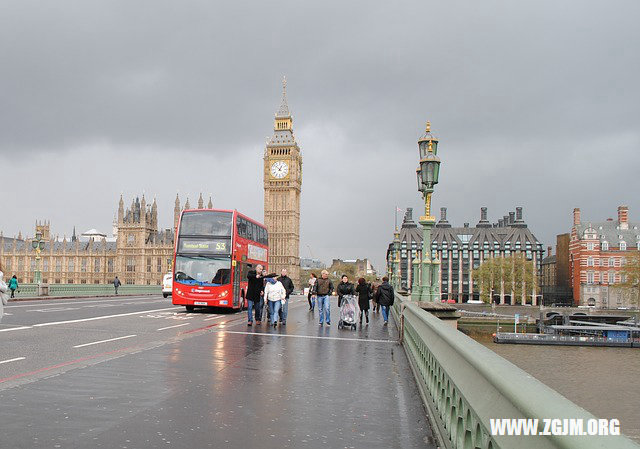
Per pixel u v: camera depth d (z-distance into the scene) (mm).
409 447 7277
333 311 42656
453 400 6465
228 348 16688
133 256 167875
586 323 103188
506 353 71250
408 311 16766
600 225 155875
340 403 9766
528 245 180500
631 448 2275
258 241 41719
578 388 49688
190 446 6984
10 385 10352
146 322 25625
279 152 196125
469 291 180125
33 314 28781
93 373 11758
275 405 9406
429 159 17531
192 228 35031
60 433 7375
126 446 6895
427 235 17312
